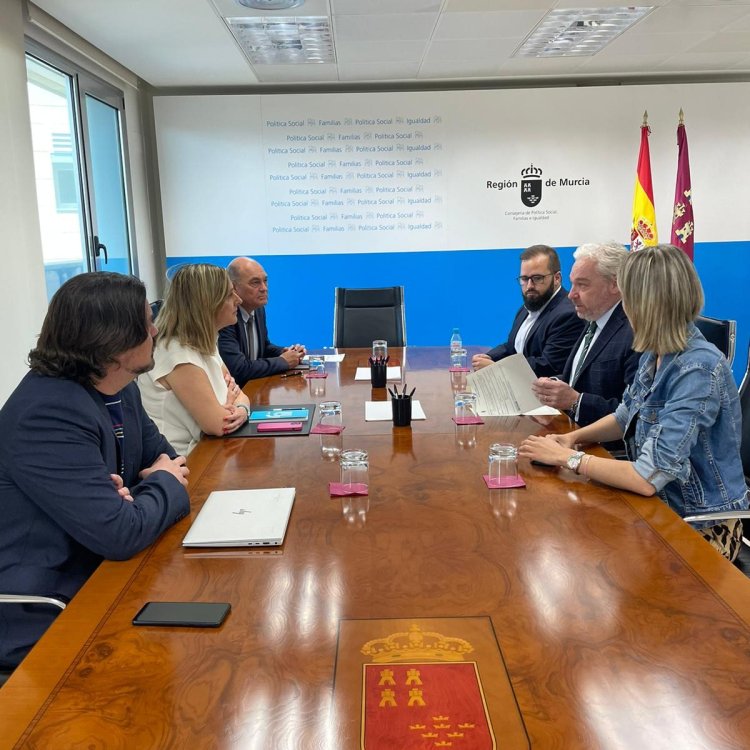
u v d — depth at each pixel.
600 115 5.89
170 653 1.05
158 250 6.24
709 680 0.96
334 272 6.05
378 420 2.45
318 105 5.81
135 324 1.50
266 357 4.07
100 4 3.85
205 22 4.22
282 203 5.93
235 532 1.45
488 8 4.12
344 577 1.28
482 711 0.90
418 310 6.13
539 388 2.47
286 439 2.24
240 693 0.95
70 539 1.51
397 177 5.93
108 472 1.53
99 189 5.16
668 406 1.73
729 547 1.83
